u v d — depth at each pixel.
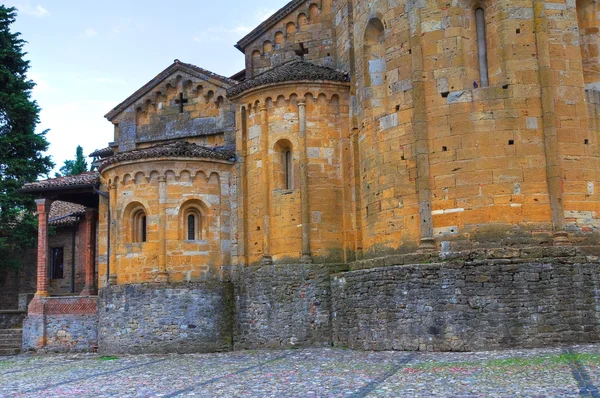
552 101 22.41
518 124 22.44
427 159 23.20
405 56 24.19
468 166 22.62
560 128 22.45
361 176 26.64
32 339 32.97
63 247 45.16
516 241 21.95
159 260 29.47
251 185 29.80
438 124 23.19
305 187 28.00
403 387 15.02
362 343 23.97
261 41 32.94
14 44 45.00
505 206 22.19
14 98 42.91
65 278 44.72
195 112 33.31
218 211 30.56
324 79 28.36
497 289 21.19
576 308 20.86
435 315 21.78
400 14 24.52
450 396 13.59
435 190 23.03
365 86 26.20
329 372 18.42
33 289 45.62
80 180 34.31
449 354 20.61
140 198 30.14
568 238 21.86
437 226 22.84
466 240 22.36
